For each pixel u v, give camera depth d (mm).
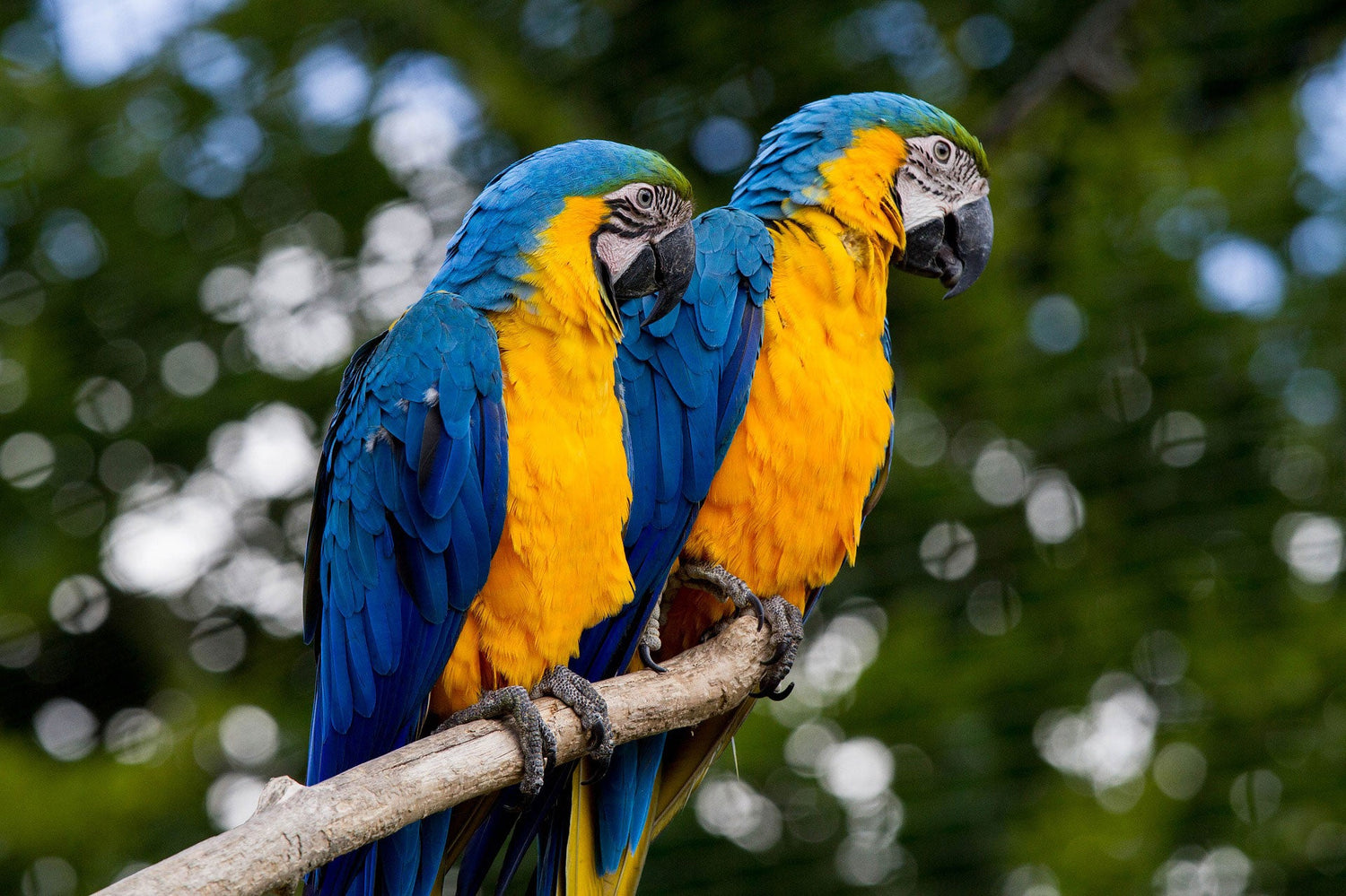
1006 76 12773
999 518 11844
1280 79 12023
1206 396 11484
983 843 11336
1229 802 11273
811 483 6168
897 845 11438
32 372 12984
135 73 12969
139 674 12719
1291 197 11703
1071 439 11742
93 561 12672
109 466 12930
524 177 6023
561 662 5605
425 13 12102
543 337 5645
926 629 11906
